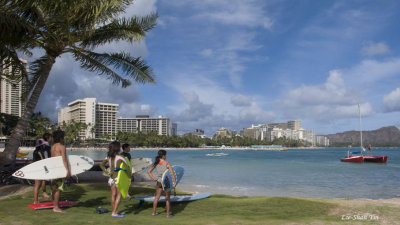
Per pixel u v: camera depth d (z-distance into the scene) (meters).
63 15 8.66
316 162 52.75
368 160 50.53
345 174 27.33
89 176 12.86
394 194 15.01
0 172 9.94
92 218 5.91
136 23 11.11
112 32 11.34
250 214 6.87
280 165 42.12
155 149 187.25
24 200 7.76
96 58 11.96
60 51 10.95
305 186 18.02
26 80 11.83
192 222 5.80
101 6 8.24
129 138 172.75
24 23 8.43
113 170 6.05
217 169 32.91
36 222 5.46
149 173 6.44
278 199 8.85
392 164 45.84
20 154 20.09
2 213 6.23
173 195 9.30
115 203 6.06
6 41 8.36
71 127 133.50
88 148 140.88
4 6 7.55
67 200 7.95
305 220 6.15
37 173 6.17
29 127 108.38
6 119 89.50
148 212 7.00
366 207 7.80
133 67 11.97
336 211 7.31
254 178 22.84
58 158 6.45
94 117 189.00
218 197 9.71
